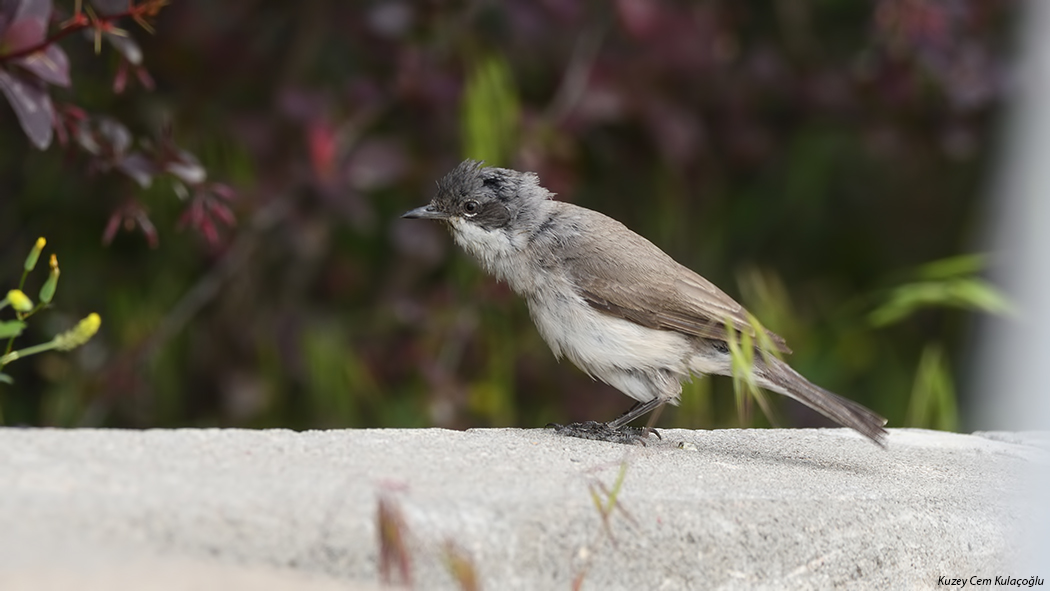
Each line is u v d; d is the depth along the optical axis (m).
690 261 15.34
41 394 13.55
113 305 13.34
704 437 9.48
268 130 12.73
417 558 5.88
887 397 15.20
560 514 6.24
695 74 13.44
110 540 5.41
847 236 16.45
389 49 12.88
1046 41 13.98
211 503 5.69
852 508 7.13
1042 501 8.00
